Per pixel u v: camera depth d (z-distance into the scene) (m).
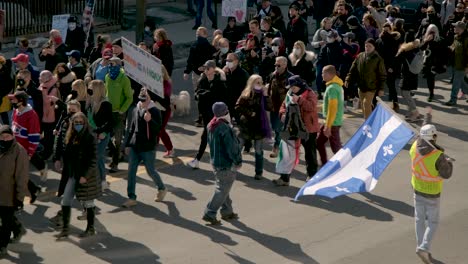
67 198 12.90
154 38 19.73
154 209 14.30
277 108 16.62
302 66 18.22
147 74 15.94
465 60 20.77
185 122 19.58
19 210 13.98
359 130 13.52
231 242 12.99
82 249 12.67
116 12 27.84
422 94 22.39
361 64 18.41
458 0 28.58
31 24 25.97
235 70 16.59
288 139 15.18
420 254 12.25
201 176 16.02
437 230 13.62
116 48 17.25
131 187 14.34
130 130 14.27
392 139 12.94
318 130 15.39
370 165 13.26
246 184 15.59
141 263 12.22
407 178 16.03
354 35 20.59
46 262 12.20
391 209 14.44
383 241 13.12
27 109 14.32
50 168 16.27
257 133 15.45
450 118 20.22
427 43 21.22
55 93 16.33
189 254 12.55
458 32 20.75
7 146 12.22
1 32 23.20
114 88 15.72
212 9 31.39
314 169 15.52
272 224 13.71
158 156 17.11
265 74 19.09
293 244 12.95
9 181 12.24
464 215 14.26
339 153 13.73
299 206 14.54
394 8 24.64
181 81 23.23
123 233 13.27
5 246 12.40
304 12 25.72
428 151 12.02
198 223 13.73
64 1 27.11
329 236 13.29
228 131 13.19
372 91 18.45
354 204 14.66
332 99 15.46
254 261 12.33
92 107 14.70
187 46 26.44
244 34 22.81
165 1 31.94
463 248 12.99
